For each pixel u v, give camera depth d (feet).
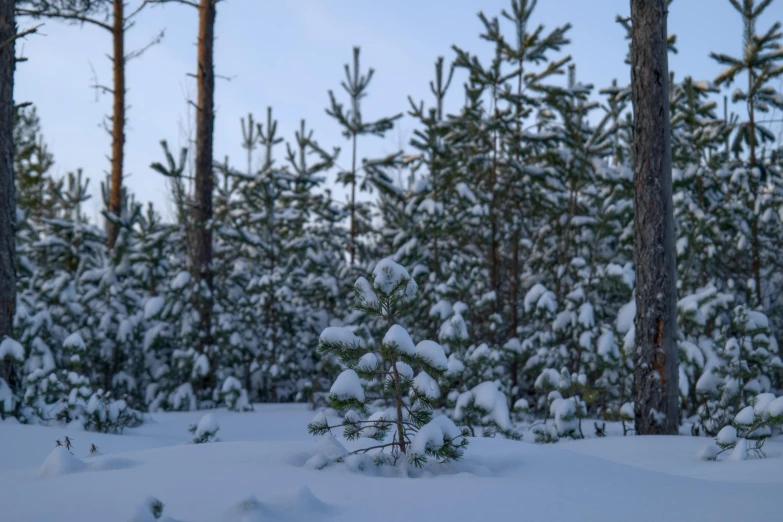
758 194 41.86
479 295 41.63
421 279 40.75
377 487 9.93
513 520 8.25
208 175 44.37
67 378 27.43
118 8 49.57
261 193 47.52
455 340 28.86
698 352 28.53
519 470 12.62
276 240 50.34
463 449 12.82
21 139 85.46
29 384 27.17
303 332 46.80
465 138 43.75
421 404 13.02
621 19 27.09
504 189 43.83
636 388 25.04
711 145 41.11
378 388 30.50
